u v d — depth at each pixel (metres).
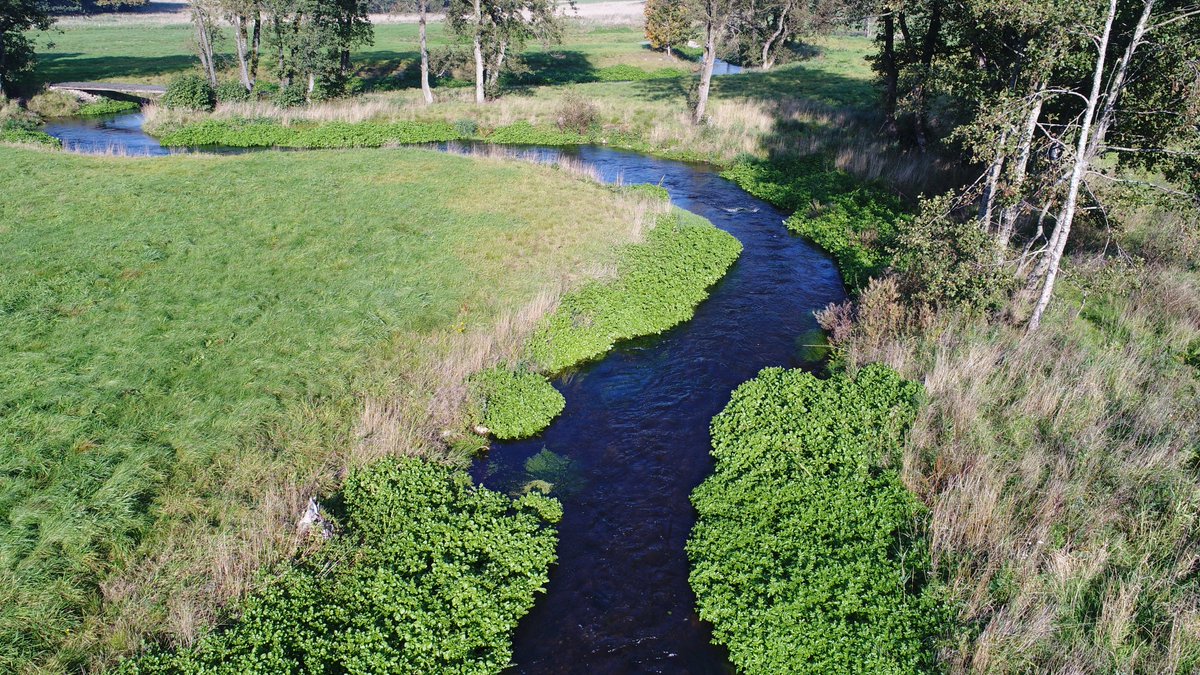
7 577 9.54
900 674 9.01
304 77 49.28
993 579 10.17
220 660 8.93
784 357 17.70
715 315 19.88
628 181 33.16
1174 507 10.93
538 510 12.31
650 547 11.70
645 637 10.08
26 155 28.44
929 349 16.06
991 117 15.46
